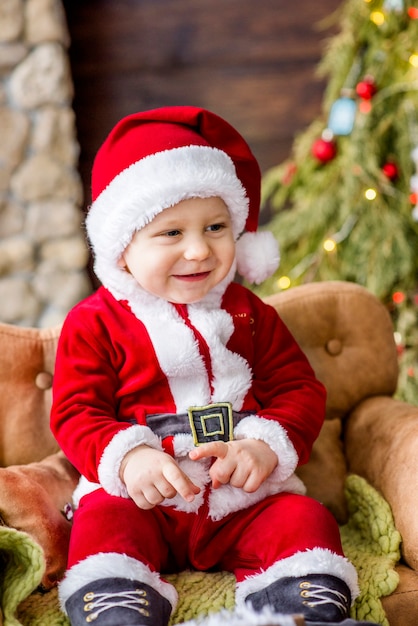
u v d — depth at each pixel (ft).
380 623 3.48
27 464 4.29
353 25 6.81
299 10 9.22
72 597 3.17
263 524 3.67
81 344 3.98
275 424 3.87
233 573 3.76
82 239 9.42
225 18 9.27
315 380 4.30
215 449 3.58
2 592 3.37
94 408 3.82
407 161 6.73
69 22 9.35
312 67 9.32
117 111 9.52
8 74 8.93
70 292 9.42
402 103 6.68
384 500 4.11
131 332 3.98
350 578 3.36
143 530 3.53
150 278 3.87
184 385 3.98
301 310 4.81
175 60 9.38
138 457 3.56
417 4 6.54
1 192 9.11
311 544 3.44
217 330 4.04
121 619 2.97
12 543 3.37
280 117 9.42
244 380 4.06
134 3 9.28
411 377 6.66
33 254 9.29
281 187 7.85
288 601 3.20
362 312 4.86
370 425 4.56
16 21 8.79
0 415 4.30
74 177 9.31
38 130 9.08
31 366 4.42
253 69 9.36
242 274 4.45
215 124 4.03
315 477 4.49
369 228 6.74
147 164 3.78
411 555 3.84
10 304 9.28
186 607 3.43
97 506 3.57
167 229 3.80
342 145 6.88
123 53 9.39
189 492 3.42
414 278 6.93
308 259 7.04
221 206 3.92
